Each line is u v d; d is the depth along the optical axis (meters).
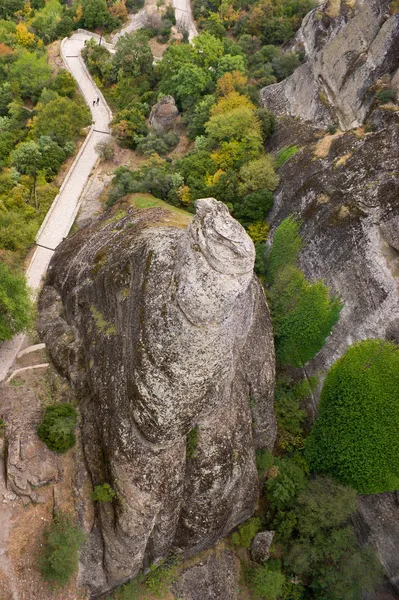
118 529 17.78
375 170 24.91
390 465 21.30
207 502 19.08
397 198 22.55
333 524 21.41
